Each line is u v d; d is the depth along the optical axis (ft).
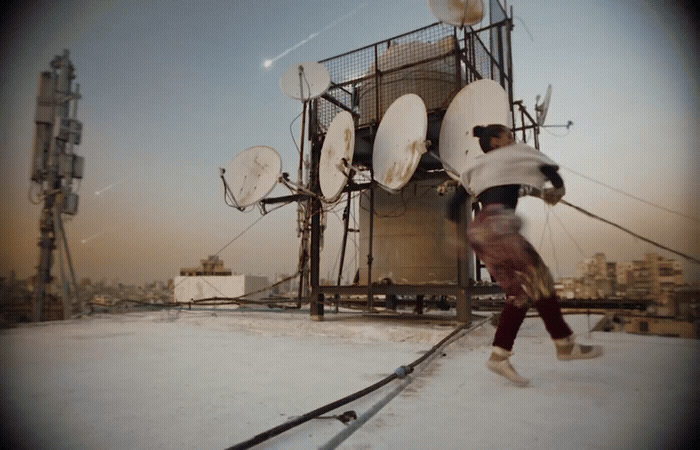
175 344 14.60
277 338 16.44
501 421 5.80
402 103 17.98
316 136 22.94
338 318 21.68
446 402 6.87
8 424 5.77
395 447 4.89
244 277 39.70
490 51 23.86
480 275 24.18
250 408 6.56
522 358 10.73
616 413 6.05
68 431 5.47
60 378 8.88
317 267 20.97
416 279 20.34
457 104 17.31
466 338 14.44
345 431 5.38
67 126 29.86
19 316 25.62
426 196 20.68
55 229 28.37
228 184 24.35
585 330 16.62
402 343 14.90
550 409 6.31
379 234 21.80
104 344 14.62
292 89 23.06
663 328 15.43
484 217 7.91
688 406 6.30
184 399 7.13
